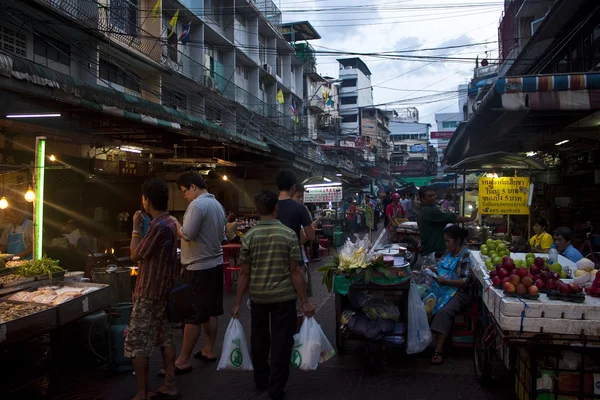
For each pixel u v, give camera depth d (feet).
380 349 15.12
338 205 65.16
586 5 34.68
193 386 14.21
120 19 50.16
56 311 13.74
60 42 41.27
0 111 20.75
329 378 14.64
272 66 105.29
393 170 210.38
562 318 9.95
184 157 41.75
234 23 83.15
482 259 15.65
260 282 13.02
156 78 56.54
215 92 70.28
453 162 70.64
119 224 43.04
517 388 11.66
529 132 35.14
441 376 14.58
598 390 10.32
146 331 12.73
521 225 36.94
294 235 13.37
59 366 16.24
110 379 14.97
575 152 40.98
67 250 29.89
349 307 16.52
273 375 12.87
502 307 10.39
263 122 92.07
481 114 30.45
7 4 34.24
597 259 25.45
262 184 71.87
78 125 28.30
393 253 17.75
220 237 15.69
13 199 27.53
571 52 43.32
